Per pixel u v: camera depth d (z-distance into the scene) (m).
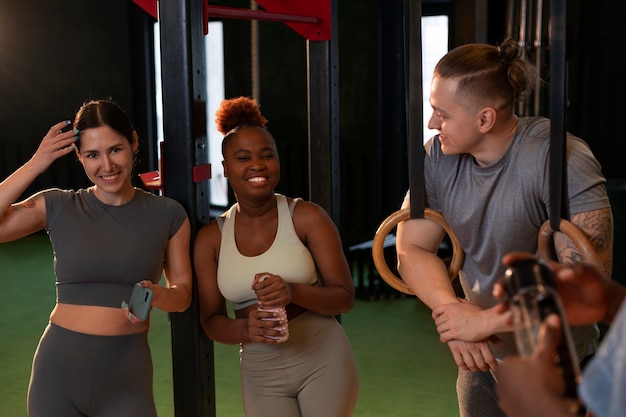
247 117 2.52
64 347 2.30
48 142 2.30
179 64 2.41
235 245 2.42
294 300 2.30
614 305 1.13
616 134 6.43
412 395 4.24
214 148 8.83
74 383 2.30
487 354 1.84
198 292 2.48
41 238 8.52
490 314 1.82
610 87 6.41
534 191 1.83
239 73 8.22
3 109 9.02
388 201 7.70
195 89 2.47
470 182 1.93
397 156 7.59
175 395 2.56
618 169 6.46
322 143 3.16
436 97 1.83
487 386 2.19
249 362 2.42
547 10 5.38
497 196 1.88
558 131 1.70
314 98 3.15
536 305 0.96
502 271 1.97
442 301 1.92
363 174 7.68
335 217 3.19
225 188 8.81
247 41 8.12
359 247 6.25
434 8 7.21
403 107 7.53
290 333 2.39
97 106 2.31
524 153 1.83
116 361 2.32
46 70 8.93
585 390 0.81
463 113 1.80
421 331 5.36
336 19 3.10
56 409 2.31
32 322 5.61
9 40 8.91
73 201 2.35
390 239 6.33
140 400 2.35
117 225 2.32
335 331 2.46
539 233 1.82
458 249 2.05
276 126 8.06
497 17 5.69
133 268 2.32
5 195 2.27
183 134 2.43
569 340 0.93
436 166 2.00
